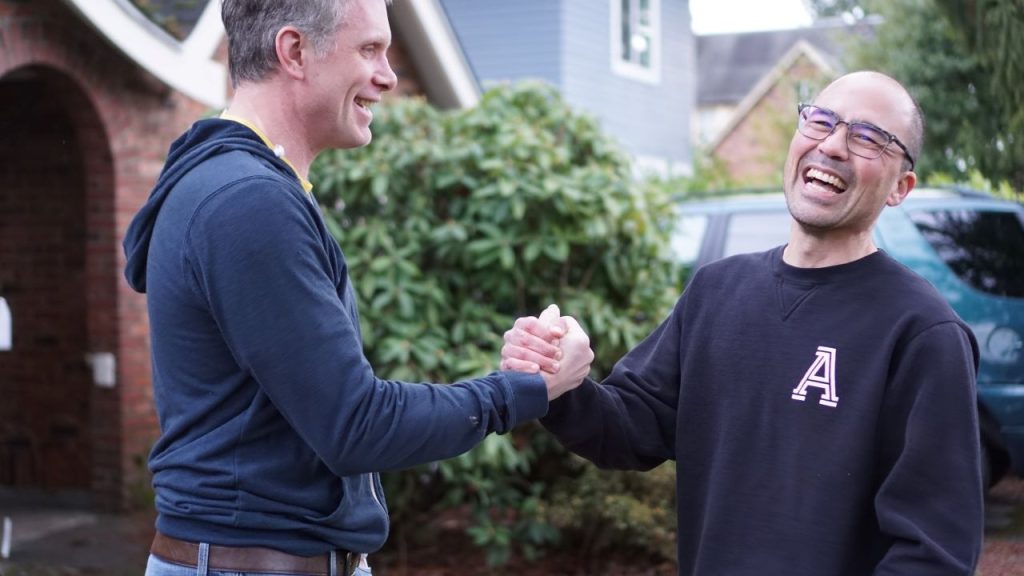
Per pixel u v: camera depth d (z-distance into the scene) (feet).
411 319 17.13
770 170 67.62
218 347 6.46
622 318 17.83
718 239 21.57
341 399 6.22
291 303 6.19
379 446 6.29
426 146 17.65
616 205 17.24
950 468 6.44
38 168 24.17
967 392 6.56
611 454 7.81
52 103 23.36
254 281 6.16
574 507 17.39
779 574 6.72
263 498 6.46
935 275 17.84
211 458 6.48
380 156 17.75
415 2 27.66
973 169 18.29
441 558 18.53
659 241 18.34
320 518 6.59
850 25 51.06
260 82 6.84
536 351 7.14
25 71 21.84
